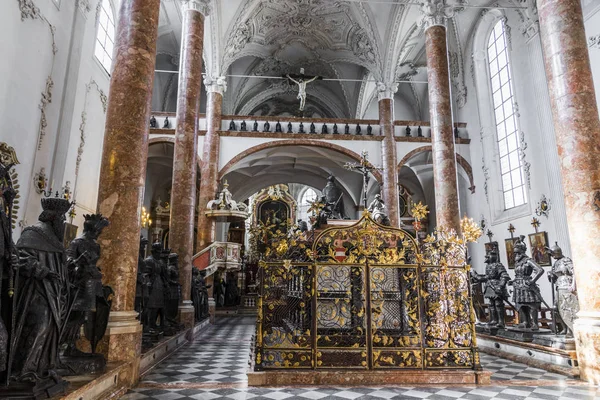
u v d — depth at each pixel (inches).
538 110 626.8
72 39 503.2
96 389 183.6
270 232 291.1
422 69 993.5
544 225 601.9
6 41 370.9
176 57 944.3
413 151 845.2
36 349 145.6
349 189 1097.4
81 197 539.5
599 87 505.0
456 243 270.7
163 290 324.5
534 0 636.7
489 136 764.6
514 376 266.7
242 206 711.7
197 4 516.7
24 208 407.8
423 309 258.2
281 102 1258.6
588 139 272.7
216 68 822.5
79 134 527.8
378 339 254.2
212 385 236.5
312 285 257.8
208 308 648.4
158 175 1032.2
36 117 428.8
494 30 768.3
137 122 259.1
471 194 819.4
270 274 258.8
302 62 1046.4
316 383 240.1
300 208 1579.7
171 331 352.2
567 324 301.3
